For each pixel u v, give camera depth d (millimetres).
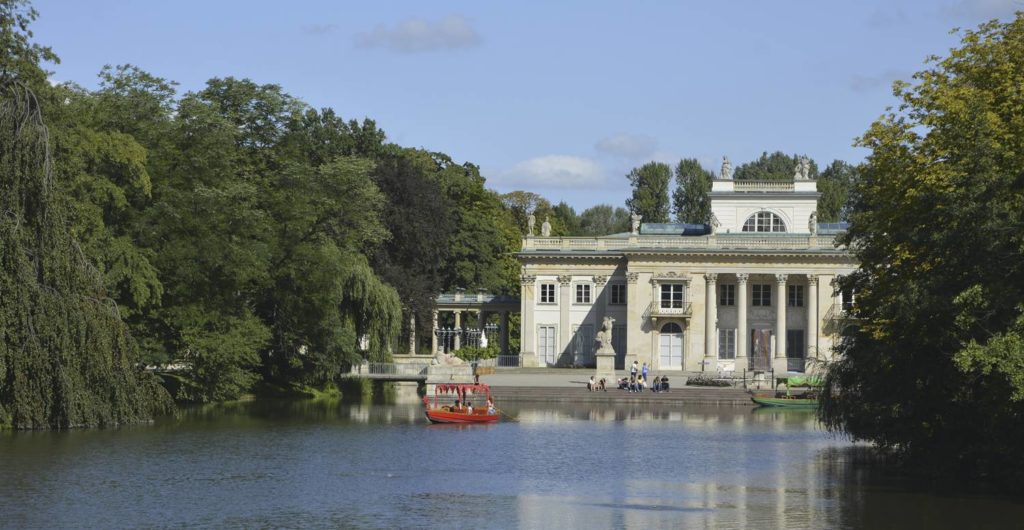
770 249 144375
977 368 47062
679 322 146250
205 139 91062
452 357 110938
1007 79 52562
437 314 159875
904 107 56906
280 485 55688
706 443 73875
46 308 60000
